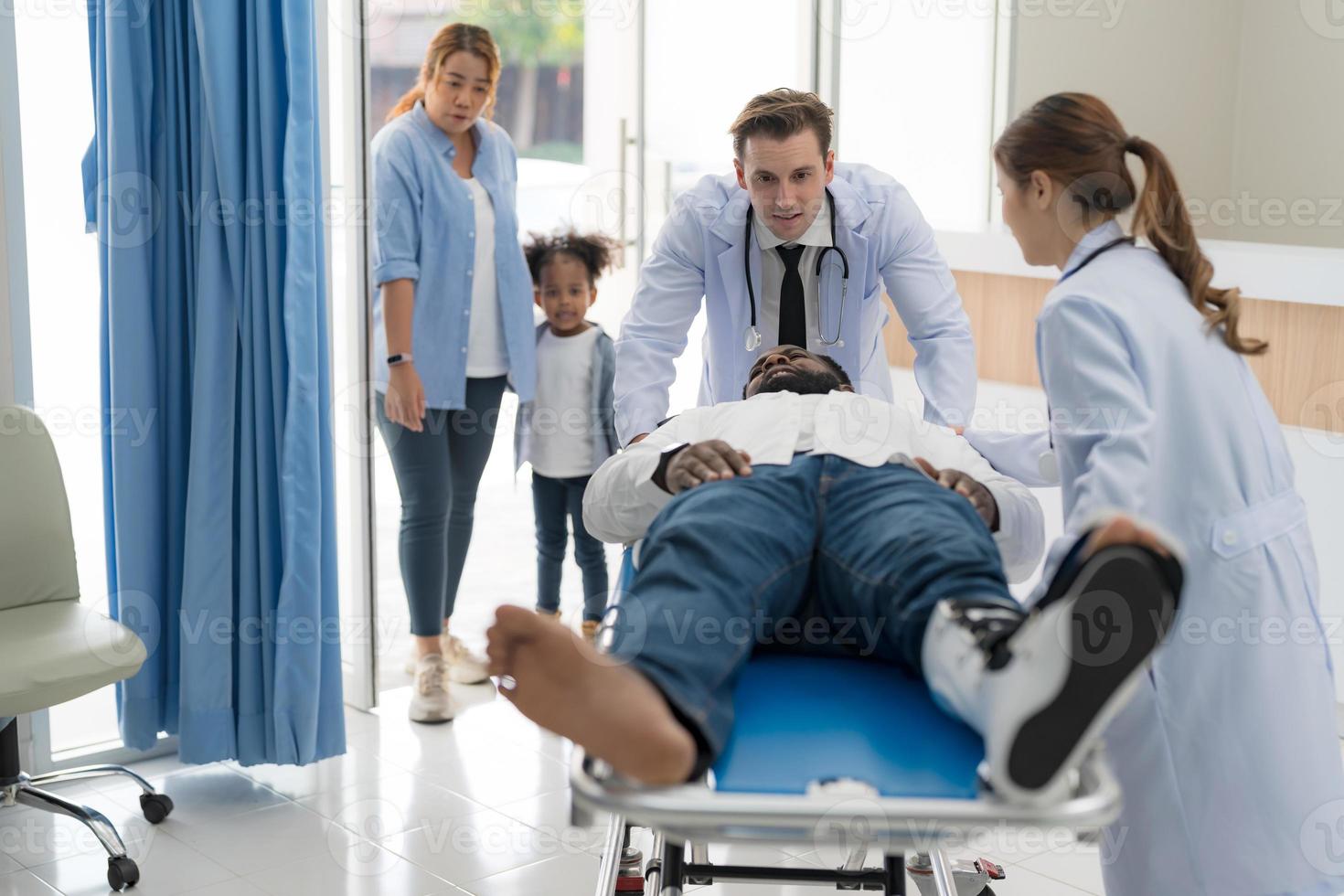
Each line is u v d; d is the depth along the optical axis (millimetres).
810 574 1530
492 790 2818
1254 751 1587
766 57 4055
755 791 1220
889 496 1519
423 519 3174
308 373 2674
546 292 3352
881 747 1294
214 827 2623
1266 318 3064
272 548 2721
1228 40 4562
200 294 2615
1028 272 3420
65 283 2795
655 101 3996
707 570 1392
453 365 3168
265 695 2750
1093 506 1466
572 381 3365
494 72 3113
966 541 1412
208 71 2543
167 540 2756
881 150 3988
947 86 4039
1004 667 1166
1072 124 1590
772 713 1372
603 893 1842
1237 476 1580
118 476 2658
